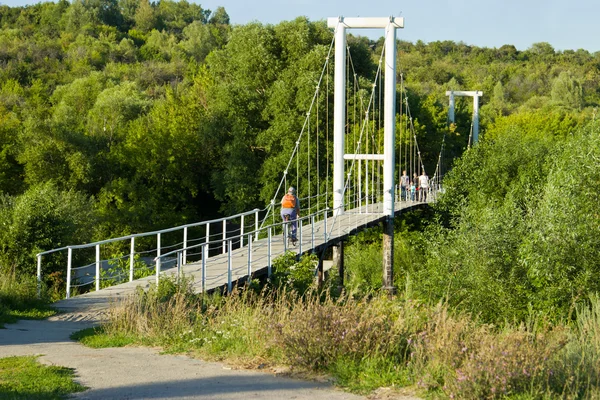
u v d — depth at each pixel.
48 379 6.81
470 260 17.55
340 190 27.72
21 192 37.88
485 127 67.81
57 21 98.38
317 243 20.12
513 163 32.50
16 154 38.91
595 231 15.92
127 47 84.19
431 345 7.09
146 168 40.47
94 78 57.56
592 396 6.10
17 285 12.59
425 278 19.09
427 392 6.36
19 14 100.88
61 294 15.08
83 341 9.32
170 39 92.31
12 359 7.86
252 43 41.41
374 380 6.75
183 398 6.25
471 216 23.56
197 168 42.75
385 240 27.78
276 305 10.58
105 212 38.12
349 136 38.88
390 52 27.36
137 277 18.42
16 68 69.88
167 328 9.55
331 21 27.89
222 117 41.00
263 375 7.16
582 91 84.56
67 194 29.34
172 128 41.84
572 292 14.99
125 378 7.04
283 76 40.78
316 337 7.46
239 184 39.44
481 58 110.94
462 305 16.97
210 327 9.55
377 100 43.66
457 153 56.91
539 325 14.04
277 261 15.93
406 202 37.56
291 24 41.75
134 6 116.88
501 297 16.41
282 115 38.94
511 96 91.25
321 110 38.69
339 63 27.89
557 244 15.78
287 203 19.09
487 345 6.76
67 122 40.91
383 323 7.93
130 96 50.88
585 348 7.77
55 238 19.61
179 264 12.89
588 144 18.56
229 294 11.95
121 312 10.26
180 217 40.91
